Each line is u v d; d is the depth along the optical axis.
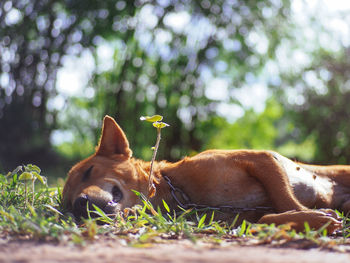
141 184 4.03
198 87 18.00
